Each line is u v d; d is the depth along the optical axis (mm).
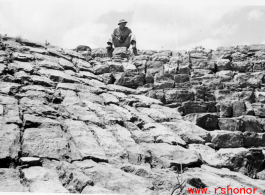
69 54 11898
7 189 3824
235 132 8164
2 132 5191
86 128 6391
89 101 8211
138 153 5656
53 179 4230
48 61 10297
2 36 11289
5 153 4629
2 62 8875
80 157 5262
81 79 9914
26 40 11461
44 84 8422
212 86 10664
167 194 4379
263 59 12008
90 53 12852
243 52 12438
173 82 10836
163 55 12289
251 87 10750
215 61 11984
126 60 12234
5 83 7648
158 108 9109
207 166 6133
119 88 10328
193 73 11234
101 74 11297
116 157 5625
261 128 9117
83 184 4203
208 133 7992
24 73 8516
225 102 9570
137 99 9523
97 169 4809
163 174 4941
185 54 12305
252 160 6797
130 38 13016
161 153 5914
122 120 7586
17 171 4398
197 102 9602
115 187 4367
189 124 8305
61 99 7742
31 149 4957
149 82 11078
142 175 4938
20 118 6039
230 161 6633
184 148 6570
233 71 11602
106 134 6469
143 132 7145
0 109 6062
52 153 5035
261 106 9695
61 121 6512
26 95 7262
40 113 6410
